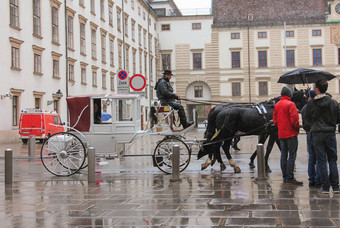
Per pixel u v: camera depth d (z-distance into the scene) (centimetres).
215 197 808
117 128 1173
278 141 1231
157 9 6700
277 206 716
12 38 2872
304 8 6425
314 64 6197
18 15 2973
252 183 969
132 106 1176
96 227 614
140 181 1043
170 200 789
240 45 6300
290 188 892
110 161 1557
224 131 1163
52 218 671
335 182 831
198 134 3422
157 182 1020
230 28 6300
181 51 6397
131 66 5378
